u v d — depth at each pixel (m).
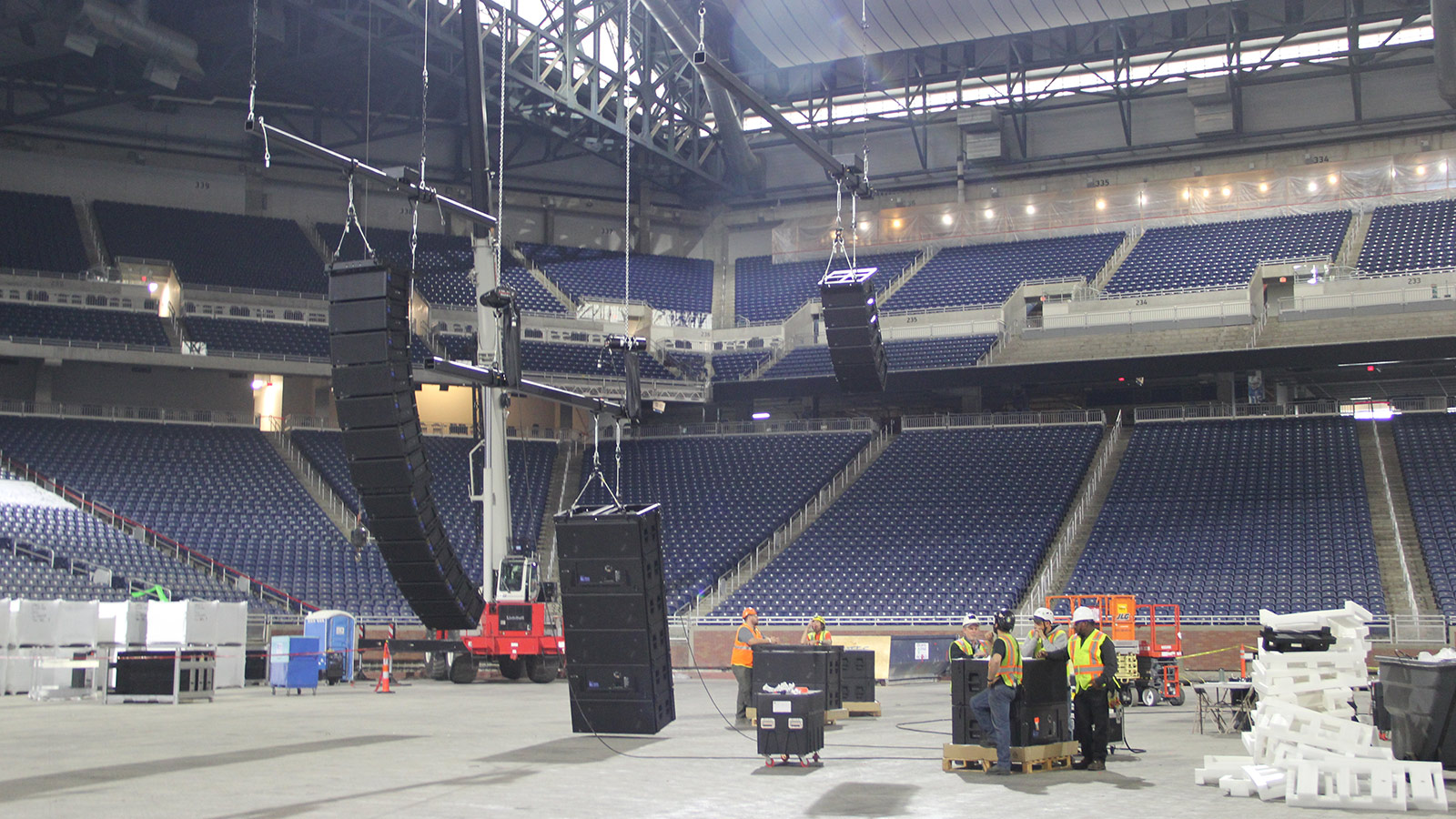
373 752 16.34
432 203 20.45
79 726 20.20
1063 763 14.80
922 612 40.94
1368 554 38.78
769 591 43.75
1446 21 42.59
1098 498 46.47
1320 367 46.25
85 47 43.53
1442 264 48.03
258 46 49.09
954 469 49.88
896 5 45.12
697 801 11.95
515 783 13.23
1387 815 11.30
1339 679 14.05
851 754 16.27
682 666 40.78
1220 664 36.03
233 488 46.91
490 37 47.72
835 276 22.62
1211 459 46.72
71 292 49.22
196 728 19.92
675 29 39.84
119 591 37.84
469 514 49.19
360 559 44.59
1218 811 11.44
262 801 11.77
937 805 11.70
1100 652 14.85
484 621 36.00
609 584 17.83
